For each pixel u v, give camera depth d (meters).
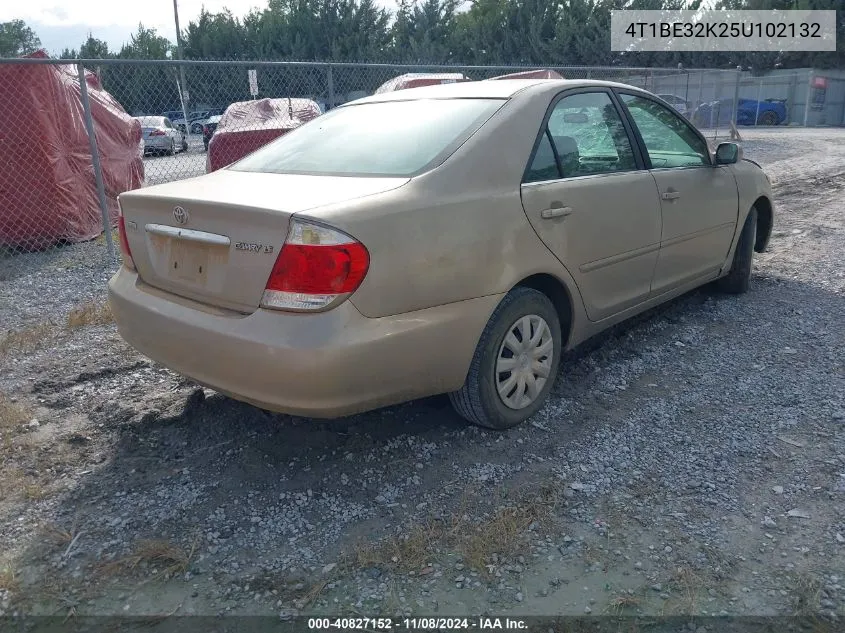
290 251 2.63
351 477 3.14
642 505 2.90
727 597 2.40
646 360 4.34
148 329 3.15
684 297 5.50
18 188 7.65
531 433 3.49
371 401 2.84
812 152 16.25
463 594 2.45
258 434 3.50
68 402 3.91
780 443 3.33
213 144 10.30
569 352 4.50
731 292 5.50
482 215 3.10
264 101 11.90
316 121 4.02
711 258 4.88
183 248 3.03
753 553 2.61
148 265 3.24
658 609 2.36
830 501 2.89
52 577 2.57
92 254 7.69
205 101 12.97
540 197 3.37
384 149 3.31
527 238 3.30
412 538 2.70
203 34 45.81
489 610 2.37
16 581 2.54
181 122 13.38
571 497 2.96
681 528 2.76
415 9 44.31
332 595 2.46
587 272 3.70
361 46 43.25
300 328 2.63
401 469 3.20
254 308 2.76
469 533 2.75
